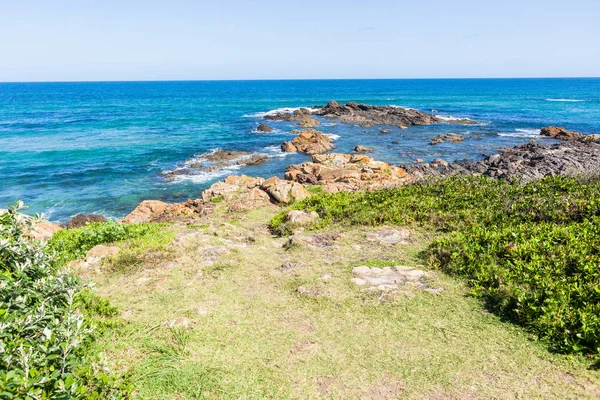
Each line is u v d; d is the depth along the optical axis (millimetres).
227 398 5281
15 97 128625
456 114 70125
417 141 43031
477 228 10195
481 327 6520
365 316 7000
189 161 34562
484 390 5207
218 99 113125
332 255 9766
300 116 65250
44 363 4508
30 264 6035
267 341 6402
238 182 21203
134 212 17875
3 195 25688
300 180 23406
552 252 8188
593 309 6195
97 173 30812
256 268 9180
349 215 12688
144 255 9992
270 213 15602
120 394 4891
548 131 45156
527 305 6664
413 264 8984
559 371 5418
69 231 12633
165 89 189625
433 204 12578
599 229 9031
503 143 41312
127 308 7504
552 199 11469
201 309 7344
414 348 6113
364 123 55188
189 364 5906
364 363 5840
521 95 122312
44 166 32938
